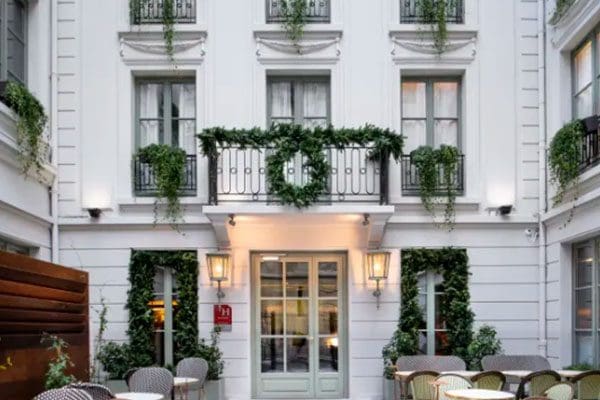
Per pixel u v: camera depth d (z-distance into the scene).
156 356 9.04
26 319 6.04
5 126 7.32
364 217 8.76
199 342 8.98
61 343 6.35
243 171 9.01
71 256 9.09
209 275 8.99
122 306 9.05
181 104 9.45
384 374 8.85
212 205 8.62
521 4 9.39
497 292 9.20
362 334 9.09
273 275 9.41
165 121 9.41
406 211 9.21
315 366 9.30
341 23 9.27
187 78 9.45
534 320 9.17
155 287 9.16
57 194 9.05
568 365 8.52
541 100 9.24
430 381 6.70
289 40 9.25
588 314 8.36
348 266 9.23
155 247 9.15
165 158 8.97
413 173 9.30
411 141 9.46
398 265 9.17
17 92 7.51
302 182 9.04
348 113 9.20
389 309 9.12
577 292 8.68
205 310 9.09
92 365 8.66
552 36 9.07
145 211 9.14
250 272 9.26
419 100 9.50
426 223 9.20
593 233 7.88
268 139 8.59
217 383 8.66
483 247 9.24
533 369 8.21
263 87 9.24
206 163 9.18
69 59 9.21
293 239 9.21
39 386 6.20
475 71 9.35
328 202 8.82
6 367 5.61
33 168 8.20
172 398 7.36
